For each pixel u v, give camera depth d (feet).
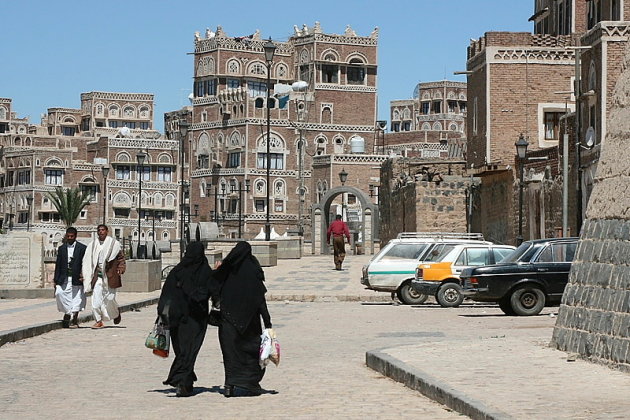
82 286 97.04
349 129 533.96
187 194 552.41
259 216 519.19
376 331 94.84
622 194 62.90
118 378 64.28
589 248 65.82
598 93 160.56
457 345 71.82
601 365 60.29
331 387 59.16
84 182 593.01
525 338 75.97
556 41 215.10
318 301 139.85
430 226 231.91
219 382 62.49
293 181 523.29
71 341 86.58
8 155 610.65
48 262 160.56
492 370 58.70
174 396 56.75
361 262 243.60
